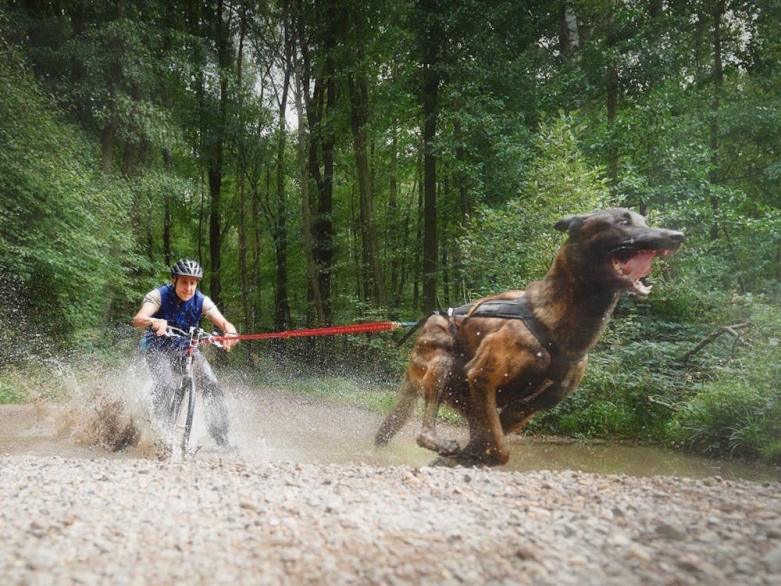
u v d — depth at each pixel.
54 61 16.33
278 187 23.94
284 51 21.44
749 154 17.72
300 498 3.05
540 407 5.09
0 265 13.02
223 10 22.70
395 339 14.84
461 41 16.12
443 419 7.79
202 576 2.07
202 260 28.77
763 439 6.33
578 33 17.33
